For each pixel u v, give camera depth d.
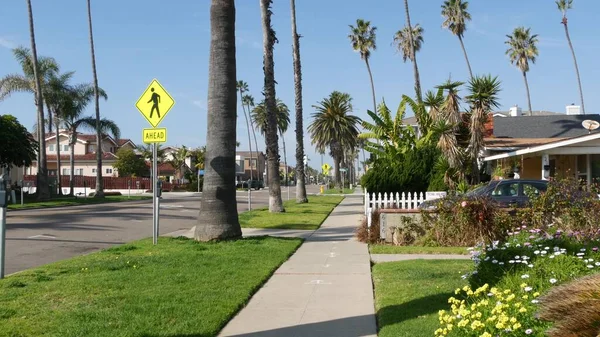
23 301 8.11
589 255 7.62
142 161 80.94
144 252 13.27
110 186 71.94
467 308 6.09
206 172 15.32
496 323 5.23
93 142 84.75
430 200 15.92
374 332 6.83
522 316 5.23
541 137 31.81
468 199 14.25
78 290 8.86
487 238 13.84
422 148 22.09
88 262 11.72
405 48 57.72
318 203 37.75
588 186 13.10
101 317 7.22
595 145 20.66
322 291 9.20
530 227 12.05
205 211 15.23
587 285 4.50
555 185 13.27
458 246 14.12
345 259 12.55
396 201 18.17
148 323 6.94
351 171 132.75
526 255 7.62
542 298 4.92
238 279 9.83
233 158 15.43
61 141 82.50
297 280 10.15
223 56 15.12
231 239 15.21
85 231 19.34
